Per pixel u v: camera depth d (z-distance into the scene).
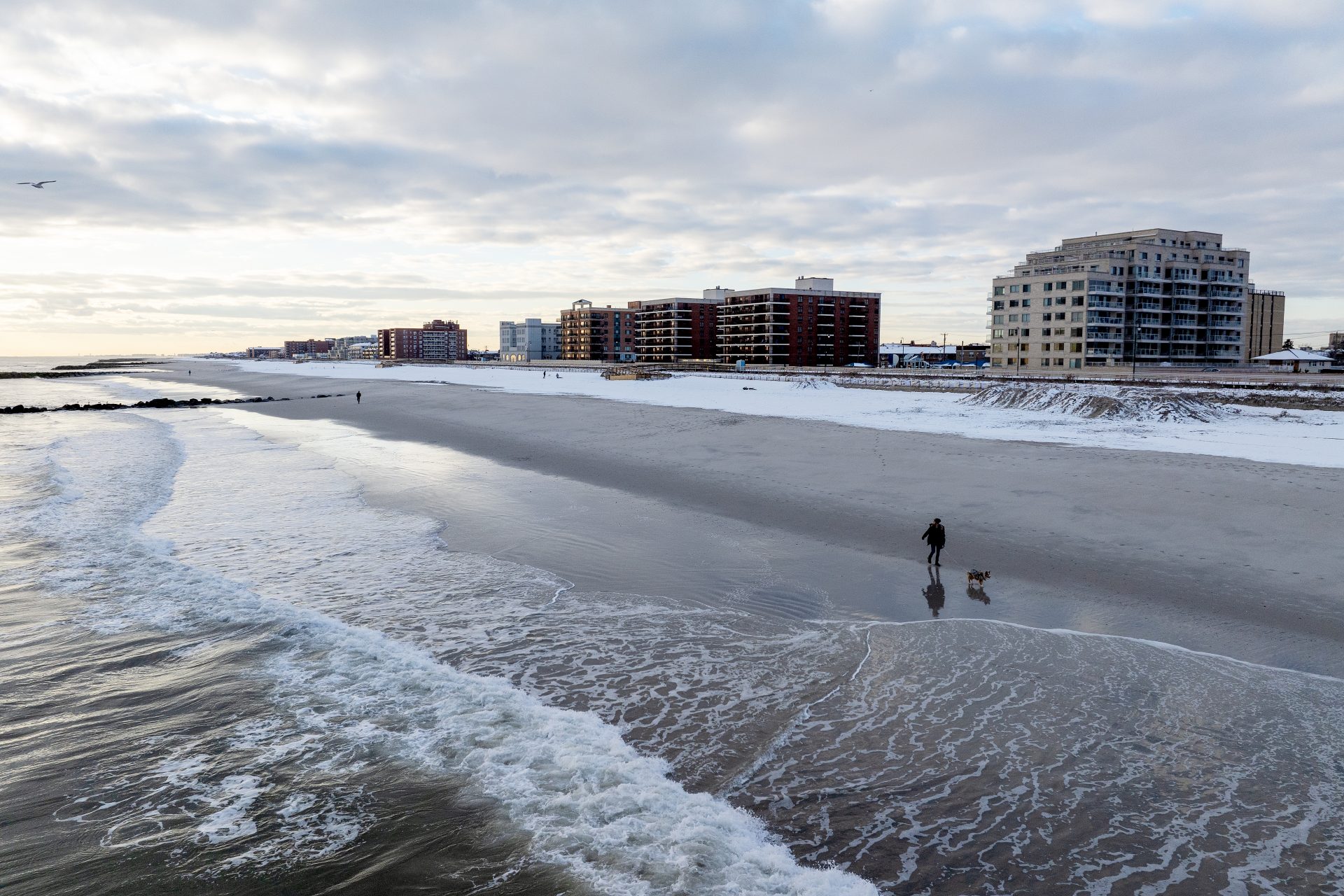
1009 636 13.63
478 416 56.31
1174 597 15.24
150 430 52.62
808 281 174.75
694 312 192.38
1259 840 7.96
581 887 7.45
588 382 103.31
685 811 8.68
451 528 22.27
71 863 7.87
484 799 9.01
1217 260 129.62
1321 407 47.97
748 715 10.95
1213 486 23.84
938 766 9.48
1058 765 9.45
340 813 8.77
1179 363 124.25
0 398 96.69
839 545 19.73
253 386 124.94
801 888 7.40
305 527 22.66
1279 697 11.09
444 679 12.34
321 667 12.83
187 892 7.40
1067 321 120.06
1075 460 29.30
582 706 11.38
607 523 22.58
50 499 26.98
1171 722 10.44
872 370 126.38
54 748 10.30
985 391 56.69
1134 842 7.97
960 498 24.12
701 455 34.28
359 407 70.56
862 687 11.73
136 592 16.83
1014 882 7.40
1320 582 15.68
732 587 16.64
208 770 9.73
